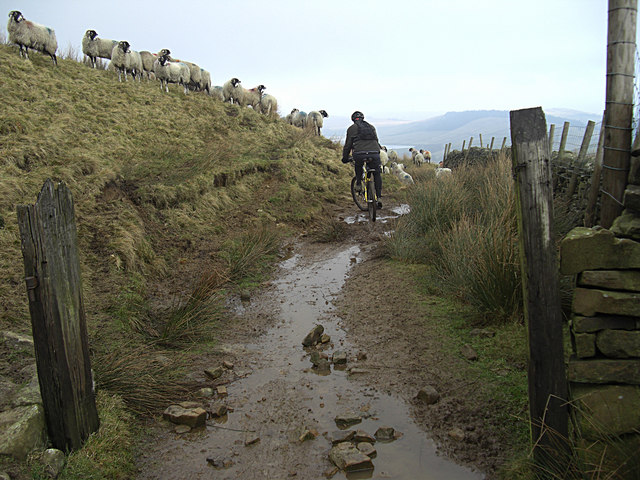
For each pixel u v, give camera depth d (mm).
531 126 2074
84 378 2549
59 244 2383
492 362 3455
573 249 2197
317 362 3680
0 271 4270
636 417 2105
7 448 2209
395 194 12305
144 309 4598
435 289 4992
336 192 11336
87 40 13898
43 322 2354
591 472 2061
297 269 6441
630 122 2484
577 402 2189
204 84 16141
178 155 9484
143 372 3346
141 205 7008
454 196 7379
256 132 13523
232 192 9219
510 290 4043
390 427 2762
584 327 2213
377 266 6184
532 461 2285
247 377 3562
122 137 9344
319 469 2502
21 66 10758
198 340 4199
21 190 5688
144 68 14938
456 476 2395
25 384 2729
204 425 2943
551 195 2084
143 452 2678
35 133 7562
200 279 5309
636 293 2141
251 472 2494
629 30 2430
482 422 2803
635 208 2273
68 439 2453
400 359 3672
